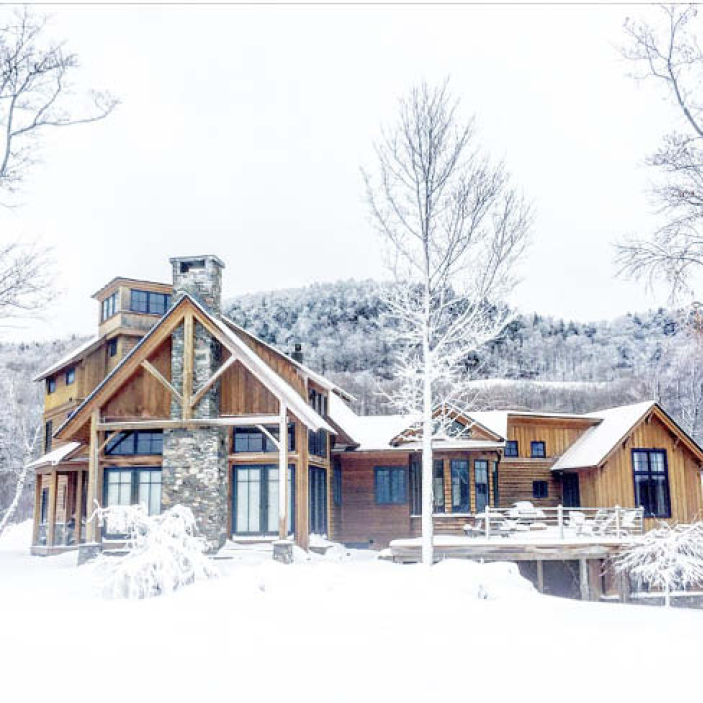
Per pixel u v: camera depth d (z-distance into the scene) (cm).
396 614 1158
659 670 802
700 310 1508
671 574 2028
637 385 6219
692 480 2912
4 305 1638
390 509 2814
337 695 700
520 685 736
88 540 2112
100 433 2223
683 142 1502
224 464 2170
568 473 2995
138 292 3125
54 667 806
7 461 5019
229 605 1209
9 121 1590
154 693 707
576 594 2484
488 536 2280
